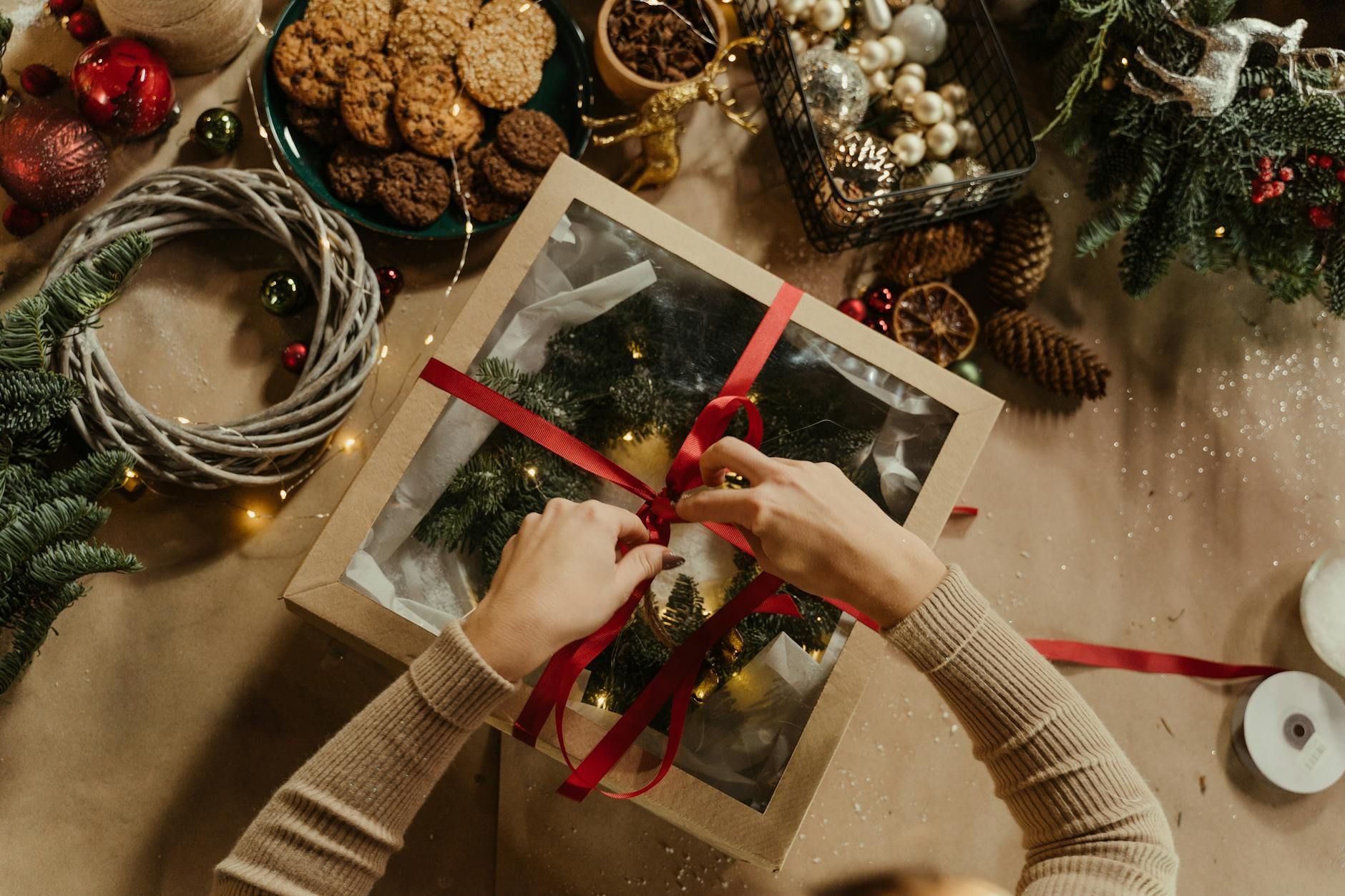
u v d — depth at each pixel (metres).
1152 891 0.62
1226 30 0.95
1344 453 1.24
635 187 1.16
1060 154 1.24
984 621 0.69
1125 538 1.20
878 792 1.12
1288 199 1.03
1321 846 1.16
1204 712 1.17
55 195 1.00
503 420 0.80
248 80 1.15
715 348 0.87
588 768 0.77
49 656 1.04
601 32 1.09
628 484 0.80
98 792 1.03
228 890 0.64
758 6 1.14
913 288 1.14
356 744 0.65
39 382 0.82
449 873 1.06
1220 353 1.24
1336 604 1.14
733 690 0.82
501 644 0.65
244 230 1.12
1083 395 1.15
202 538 1.08
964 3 1.17
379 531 0.81
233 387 1.11
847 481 0.72
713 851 1.09
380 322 1.12
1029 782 0.67
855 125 1.09
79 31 1.08
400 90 1.05
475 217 1.10
